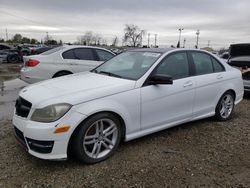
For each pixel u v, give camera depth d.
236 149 4.30
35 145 3.41
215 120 5.66
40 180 3.30
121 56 5.16
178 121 4.72
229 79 5.61
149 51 4.89
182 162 3.82
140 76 4.20
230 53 9.61
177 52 4.83
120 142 4.39
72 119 3.43
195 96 4.89
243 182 3.36
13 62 25.17
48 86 3.99
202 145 4.42
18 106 3.81
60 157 3.44
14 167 3.58
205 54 5.32
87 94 3.61
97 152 3.73
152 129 4.35
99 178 3.37
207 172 3.57
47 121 3.38
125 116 3.92
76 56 8.42
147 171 3.55
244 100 8.05
